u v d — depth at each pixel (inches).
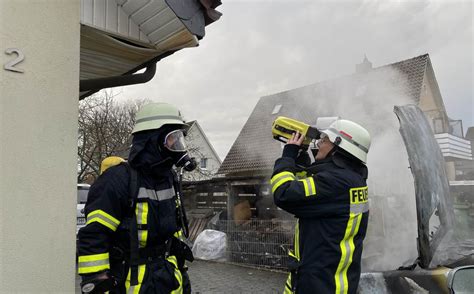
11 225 61.5
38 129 66.1
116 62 110.4
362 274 103.9
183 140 75.2
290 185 74.8
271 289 251.3
